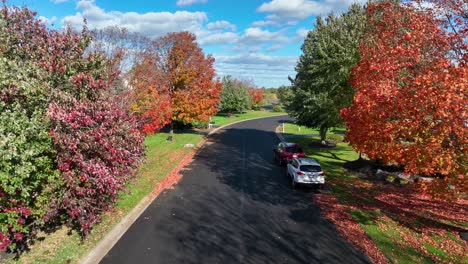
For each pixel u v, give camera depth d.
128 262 9.91
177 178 20.03
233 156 27.83
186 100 35.03
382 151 11.68
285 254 10.64
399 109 9.78
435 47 10.89
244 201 15.97
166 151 27.97
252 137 40.62
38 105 9.58
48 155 9.83
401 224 13.02
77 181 9.89
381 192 17.56
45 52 10.62
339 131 49.66
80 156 9.53
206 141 36.31
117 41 29.20
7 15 10.77
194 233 12.12
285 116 76.56
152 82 30.48
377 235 11.99
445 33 10.75
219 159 26.42
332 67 23.41
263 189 18.12
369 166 22.09
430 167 9.57
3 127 8.02
